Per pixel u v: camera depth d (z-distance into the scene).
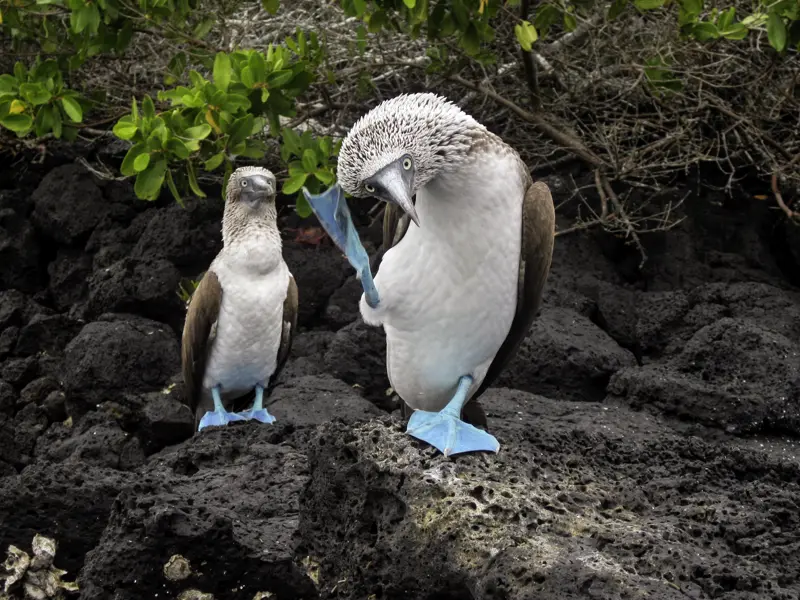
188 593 4.78
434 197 4.24
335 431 4.61
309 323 8.66
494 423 5.82
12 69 9.77
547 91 8.83
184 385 7.88
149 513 4.77
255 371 7.49
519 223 4.41
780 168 8.02
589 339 7.34
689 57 8.39
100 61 9.16
